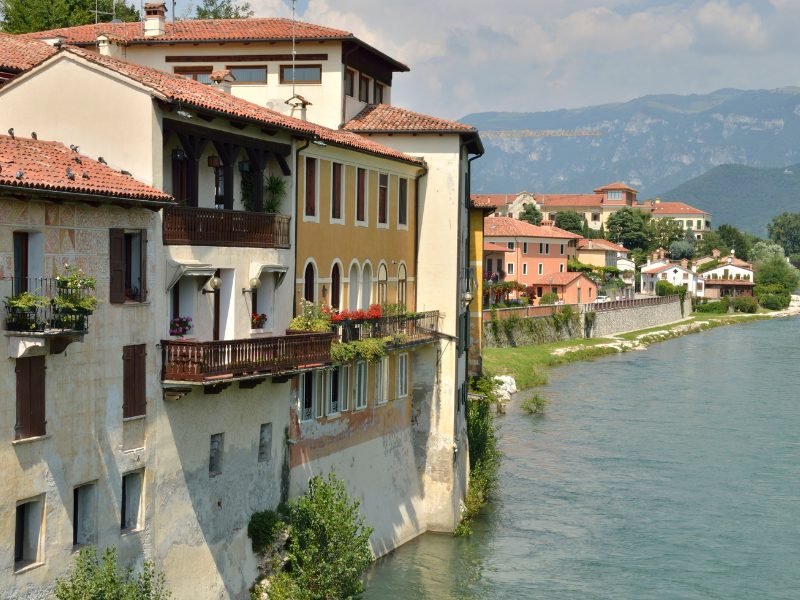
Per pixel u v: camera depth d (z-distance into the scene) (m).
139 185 30.17
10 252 25.95
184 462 32.72
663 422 80.88
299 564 37.31
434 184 52.75
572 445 72.12
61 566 27.77
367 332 44.31
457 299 52.97
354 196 45.66
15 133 32.44
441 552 48.84
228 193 35.41
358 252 46.25
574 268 188.12
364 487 46.03
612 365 119.44
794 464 67.44
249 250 35.75
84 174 28.64
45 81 32.06
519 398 92.12
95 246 28.66
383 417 48.00
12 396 26.08
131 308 30.12
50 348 26.88
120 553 30.08
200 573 33.75
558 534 52.25
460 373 54.09
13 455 26.14
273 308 37.88
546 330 131.12
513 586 44.78
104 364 29.12
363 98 58.12
